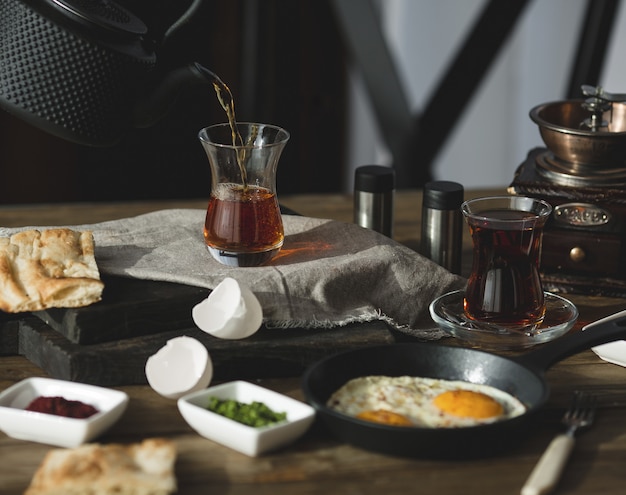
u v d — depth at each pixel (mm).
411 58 2312
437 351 1012
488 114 2334
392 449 940
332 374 996
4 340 1091
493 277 1105
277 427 941
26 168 2146
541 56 2172
